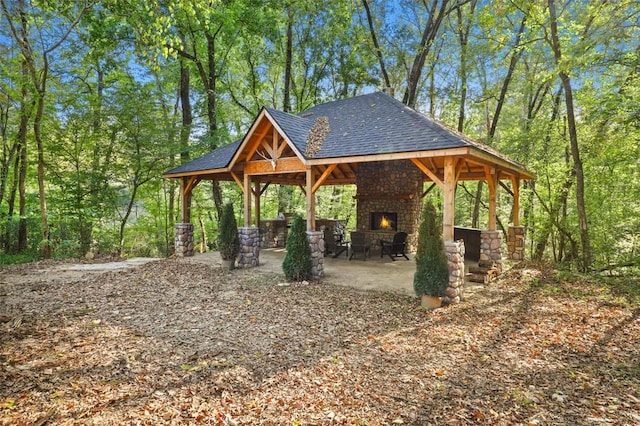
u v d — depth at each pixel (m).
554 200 14.61
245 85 21.50
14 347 4.55
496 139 18.62
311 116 12.12
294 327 5.64
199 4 7.73
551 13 11.18
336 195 24.30
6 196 15.30
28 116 12.43
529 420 3.27
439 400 3.60
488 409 3.45
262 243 15.34
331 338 5.20
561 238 14.80
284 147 9.62
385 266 10.76
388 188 13.55
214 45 17.27
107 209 15.32
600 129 10.94
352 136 9.05
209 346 4.85
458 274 7.04
